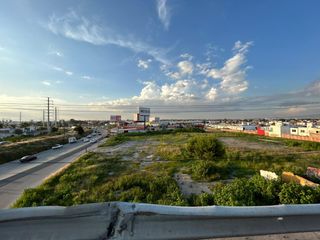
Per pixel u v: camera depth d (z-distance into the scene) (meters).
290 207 2.35
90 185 13.30
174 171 16.20
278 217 2.24
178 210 2.18
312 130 45.06
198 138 22.20
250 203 6.05
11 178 17.33
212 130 81.19
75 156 28.88
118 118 114.38
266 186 6.61
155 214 2.11
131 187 12.00
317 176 13.30
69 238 1.94
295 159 20.27
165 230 2.02
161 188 11.47
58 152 33.06
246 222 2.17
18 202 10.86
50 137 49.75
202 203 7.85
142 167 18.42
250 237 2.08
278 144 34.69
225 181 13.19
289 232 2.15
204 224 2.11
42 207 2.15
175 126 103.31
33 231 1.97
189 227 2.07
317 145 29.84
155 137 52.84
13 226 1.99
